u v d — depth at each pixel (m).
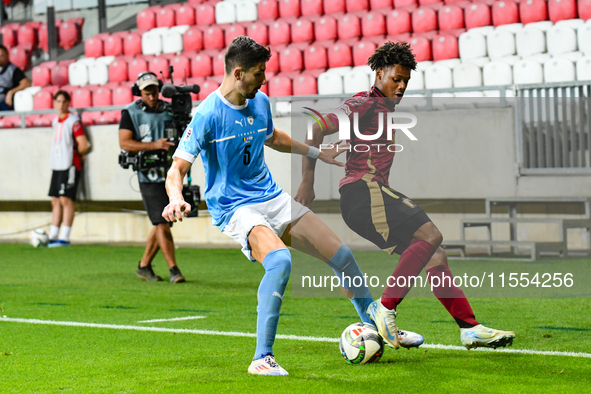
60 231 24.53
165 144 13.70
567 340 8.19
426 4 25.83
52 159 22.28
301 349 7.90
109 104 27.27
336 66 25.47
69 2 33.41
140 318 10.39
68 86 29.03
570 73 19.84
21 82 27.89
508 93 18.67
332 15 26.75
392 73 7.46
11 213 24.89
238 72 6.65
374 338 7.05
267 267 6.62
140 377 6.63
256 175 7.18
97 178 22.61
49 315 10.75
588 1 21.84
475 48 22.72
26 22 34.72
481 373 6.58
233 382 6.33
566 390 5.91
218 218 7.14
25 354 7.84
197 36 28.59
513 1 23.19
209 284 14.26
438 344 8.07
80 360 7.48
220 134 6.87
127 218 23.50
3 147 23.86
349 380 6.35
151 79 13.84
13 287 14.04
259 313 6.64
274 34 27.39
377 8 26.69
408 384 6.18
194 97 26.17
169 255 14.52
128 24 32.72
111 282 14.68
